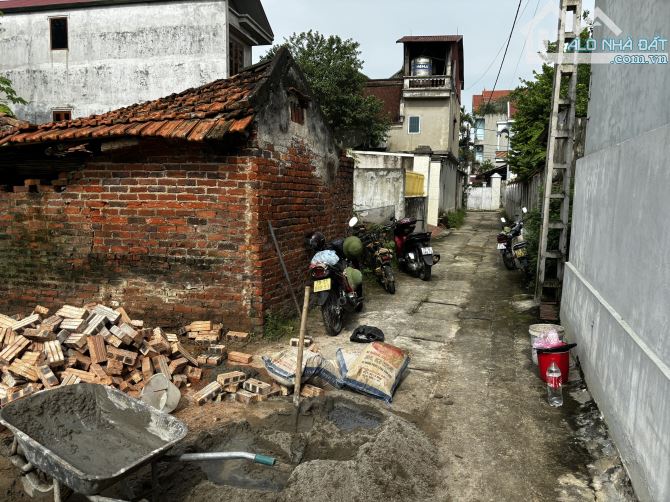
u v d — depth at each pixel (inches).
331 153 303.0
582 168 223.3
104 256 226.5
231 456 110.3
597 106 210.4
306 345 211.5
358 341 221.9
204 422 150.6
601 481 124.5
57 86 658.2
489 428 151.3
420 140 988.6
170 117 210.4
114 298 227.9
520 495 118.8
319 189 284.8
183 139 195.6
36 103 665.0
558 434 148.0
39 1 644.1
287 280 238.8
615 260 155.9
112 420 125.5
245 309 215.9
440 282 355.6
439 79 958.4
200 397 163.0
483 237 641.0
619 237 152.3
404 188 524.4
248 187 209.0
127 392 162.4
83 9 641.0
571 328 216.4
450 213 861.2
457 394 174.9
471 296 315.9
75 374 163.0
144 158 217.5
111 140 208.5
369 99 826.2
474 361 206.1
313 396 165.2
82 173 225.0
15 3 650.2
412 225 378.3
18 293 239.8
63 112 660.7
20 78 665.0
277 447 138.6
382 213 472.7
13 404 113.3
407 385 182.2
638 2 155.3
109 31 639.1
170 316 223.0
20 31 658.8
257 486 124.0
